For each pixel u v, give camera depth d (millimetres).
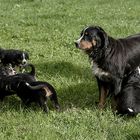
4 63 13023
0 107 10039
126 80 9766
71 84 11594
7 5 24906
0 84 10039
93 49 9914
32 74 10406
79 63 13508
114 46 9820
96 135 8438
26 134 8516
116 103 9500
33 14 22141
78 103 10367
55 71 12781
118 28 18484
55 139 8281
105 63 9719
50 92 9531
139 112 9164
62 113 9555
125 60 9922
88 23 19875
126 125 8875
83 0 26875
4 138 8391
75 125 8977
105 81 9938
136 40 10367
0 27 18719
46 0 26703
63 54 14531
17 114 9477
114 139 8320
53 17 21359
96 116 9422
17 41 16375
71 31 17812
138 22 20250
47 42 16172
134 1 26906
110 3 26047
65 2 26109
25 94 9766
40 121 9117
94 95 10836
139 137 8375
